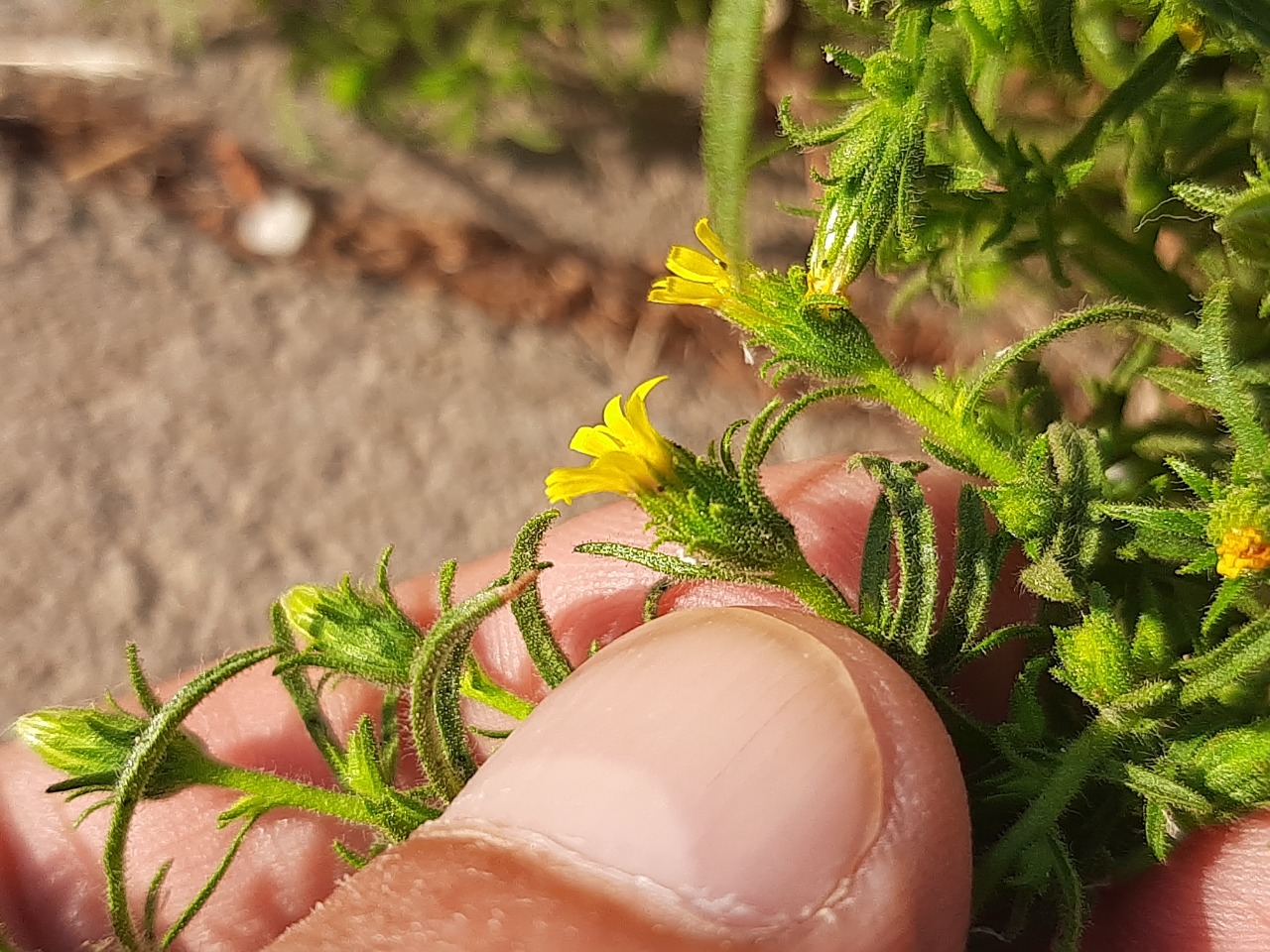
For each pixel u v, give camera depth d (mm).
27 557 162
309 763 117
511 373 168
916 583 89
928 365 143
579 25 173
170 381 172
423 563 157
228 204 184
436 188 181
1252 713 84
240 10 194
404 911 84
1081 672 82
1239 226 82
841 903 83
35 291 180
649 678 88
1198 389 89
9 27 200
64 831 116
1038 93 109
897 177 86
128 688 153
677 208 175
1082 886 89
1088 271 103
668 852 83
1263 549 77
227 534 162
